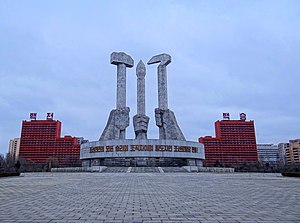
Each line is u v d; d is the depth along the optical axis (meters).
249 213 7.84
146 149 51.78
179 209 8.46
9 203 9.72
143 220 6.89
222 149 141.00
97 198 11.08
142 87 63.09
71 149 135.88
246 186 17.38
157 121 62.81
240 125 144.62
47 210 8.29
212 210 8.30
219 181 22.38
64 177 29.06
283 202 10.08
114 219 7.00
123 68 64.31
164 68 65.38
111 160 55.00
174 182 20.78
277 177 31.88
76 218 7.12
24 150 136.62
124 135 61.16
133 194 12.51
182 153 53.75
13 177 30.56
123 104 62.28
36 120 141.38
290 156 144.00
